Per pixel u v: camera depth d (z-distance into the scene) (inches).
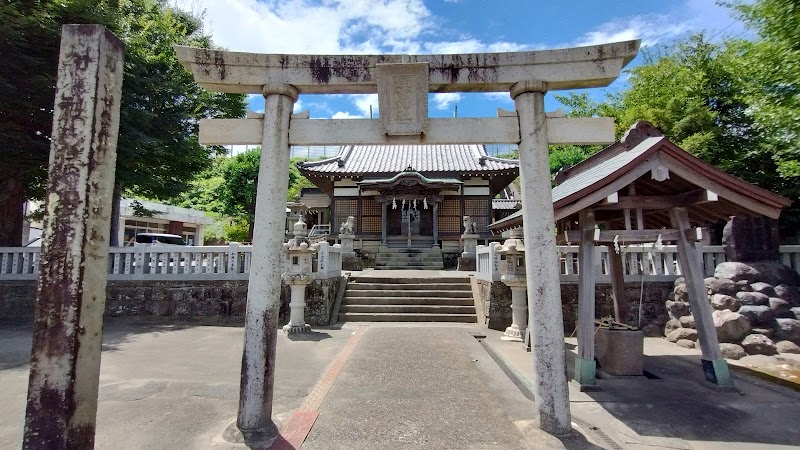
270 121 151.2
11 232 429.1
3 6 334.0
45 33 352.5
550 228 145.6
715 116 459.2
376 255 763.4
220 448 129.6
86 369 93.7
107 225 100.7
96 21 385.1
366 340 302.5
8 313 382.6
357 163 895.1
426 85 151.2
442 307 411.8
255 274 144.5
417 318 397.7
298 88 157.2
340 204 866.1
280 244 149.1
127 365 229.0
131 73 437.1
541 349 141.9
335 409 165.3
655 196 211.3
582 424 153.4
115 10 444.8
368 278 469.7
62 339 91.2
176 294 388.2
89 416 94.2
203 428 145.0
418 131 152.2
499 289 368.2
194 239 1259.8
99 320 97.7
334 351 268.5
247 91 159.9
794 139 302.8
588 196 190.7
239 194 1358.3
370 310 411.8
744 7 309.7
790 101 286.0
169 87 478.3
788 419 158.6
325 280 382.9
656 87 595.2
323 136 154.3
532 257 145.9
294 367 228.2
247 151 1412.4
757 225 309.9
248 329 142.6
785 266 299.7
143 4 516.4
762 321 262.8
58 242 93.9
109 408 163.2
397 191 816.3
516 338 312.7
